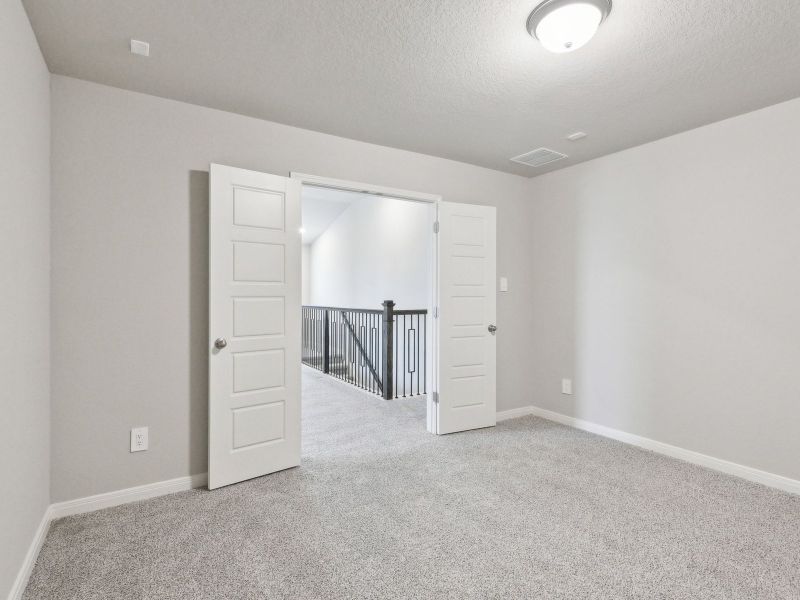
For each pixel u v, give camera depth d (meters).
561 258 3.82
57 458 2.17
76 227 2.22
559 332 3.85
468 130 2.93
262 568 1.76
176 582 1.67
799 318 2.43
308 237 9.38
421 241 5.42
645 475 2.69
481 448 3.18
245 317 2.60
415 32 1.84
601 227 3.48
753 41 1.87
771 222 2.53
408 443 3.29
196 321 2.55
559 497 2.39
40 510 1.94
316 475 2.70
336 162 3.04
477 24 1.78
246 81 2.27
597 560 1.82
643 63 2.06
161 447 2.45
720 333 2.75
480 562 1.81
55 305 2.17
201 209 2.57
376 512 2.22
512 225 4.00
